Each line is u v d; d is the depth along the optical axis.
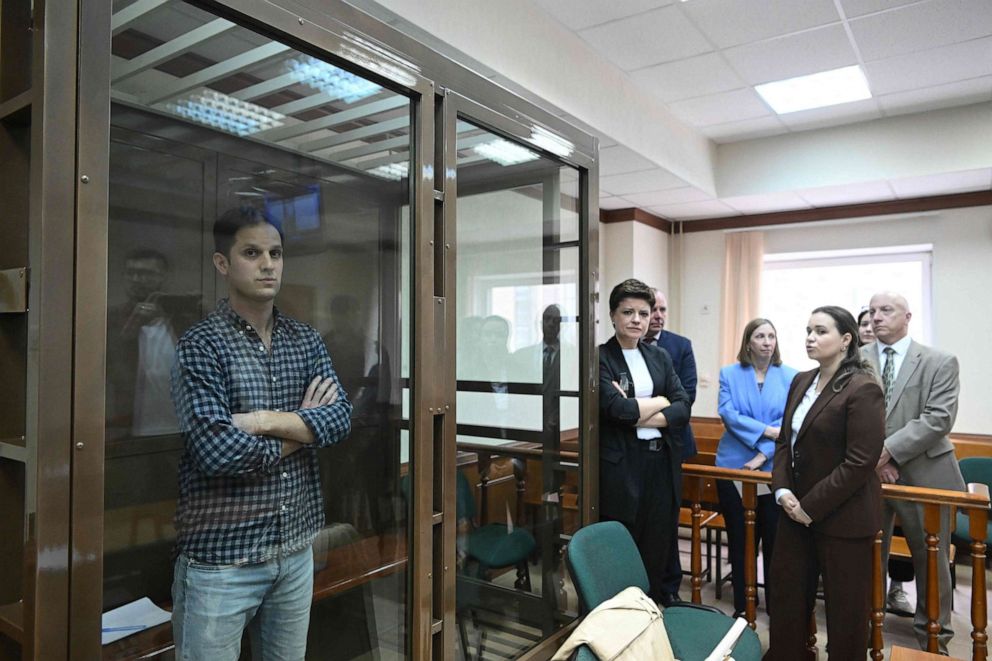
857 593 2.05
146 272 1.05
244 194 1.21
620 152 3.94
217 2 1.12
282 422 1.18
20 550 0.96
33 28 0.91
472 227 1.73
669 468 2.44
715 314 6.03
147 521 1.04
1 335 0.97
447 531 1.61
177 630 1.06
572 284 2.21
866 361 2.16
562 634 2.04
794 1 2.96
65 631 0.90
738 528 2.88
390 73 1.47
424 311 1.54
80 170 0.93
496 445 1.82
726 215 5.89
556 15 3.12
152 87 1.06
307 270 1.33
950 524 2.70
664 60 3.60
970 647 2.81
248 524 1.14
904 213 5.13
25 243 0.97
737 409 3.15
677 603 2.16
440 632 1.59
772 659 2.25
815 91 4.07
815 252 5.65
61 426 0.90
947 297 5.01
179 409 1.08
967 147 4.23
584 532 1.93
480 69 2.78
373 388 1.48
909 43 3.37
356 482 1.43
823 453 2.12
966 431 4.90
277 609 1.21
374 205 1.48
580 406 2.24
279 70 1.26
